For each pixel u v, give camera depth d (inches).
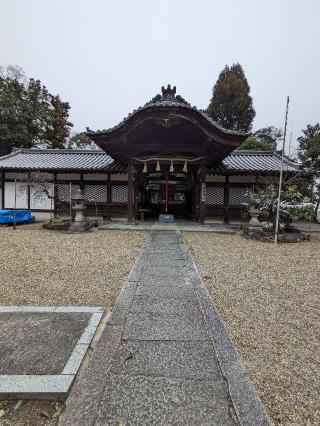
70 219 504.4
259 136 1535.4
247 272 228.1
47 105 1302.9
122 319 135.2
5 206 663.8
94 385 87.9
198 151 518.3
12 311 141.9
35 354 103.9
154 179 745.0
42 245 329.7
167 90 498.6
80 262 250.8
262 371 98.7
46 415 78.8
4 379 89.4
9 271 219.6
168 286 185.3
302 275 223.1
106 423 74.0
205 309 147.9
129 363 99.7
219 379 92.2
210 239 395.9
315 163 752.3
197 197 599.2
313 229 558.3
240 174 587.8
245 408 79.4
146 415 76.9
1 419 77.5
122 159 564.7
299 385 92.0
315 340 121.3
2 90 1099.3
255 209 424.2
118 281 198.8
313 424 76.7
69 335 118.4
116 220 603.5
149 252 295.0
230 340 116.6
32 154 754.2
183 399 83.0
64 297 167.0
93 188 623.5
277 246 354.0
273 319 141.6
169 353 106.6
